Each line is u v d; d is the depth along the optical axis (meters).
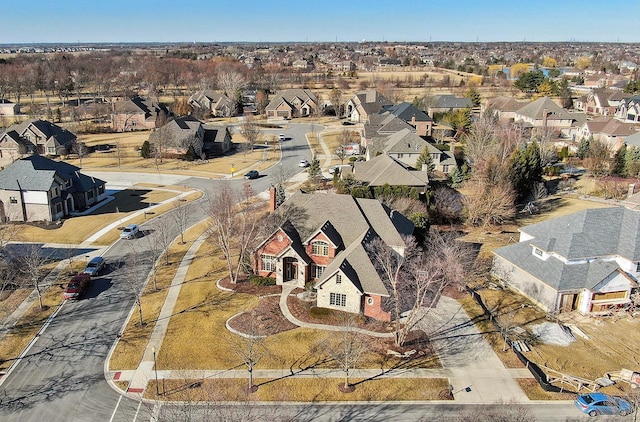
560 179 95.38
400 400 38.53
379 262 50.84
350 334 45.97
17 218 76.12
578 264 52.16
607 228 54.75
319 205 57.94
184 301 52.16
